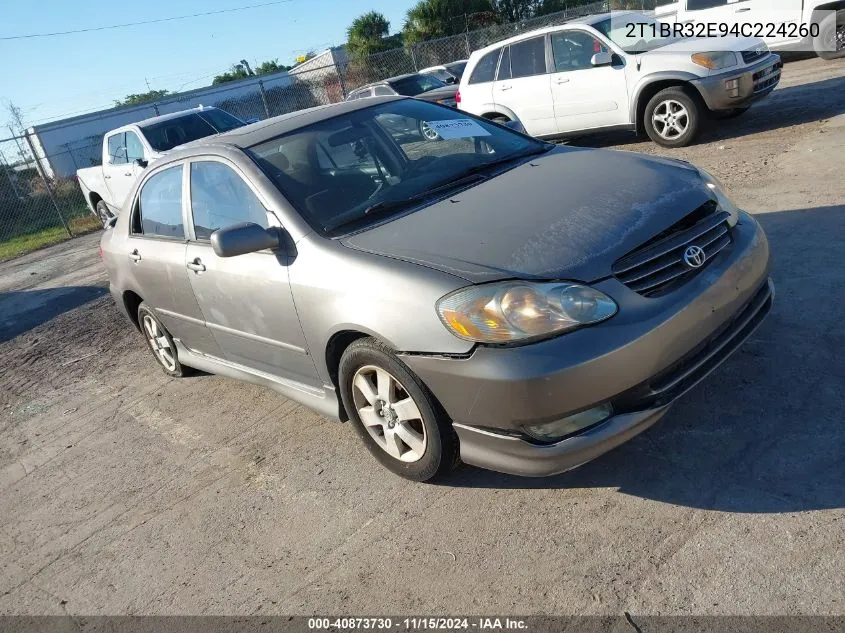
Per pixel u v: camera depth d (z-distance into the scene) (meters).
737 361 3.36
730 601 2.16
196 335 4.35
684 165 3.46
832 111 8.07
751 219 3.25
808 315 3.62
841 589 2.10
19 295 9.48
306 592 2.69
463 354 2.57
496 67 9.64
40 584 3.17
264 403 4.39
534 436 2.58
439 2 31.17
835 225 4.70
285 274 3.25
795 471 2.61
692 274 2.74
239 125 11.27
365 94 16.47
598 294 2.52
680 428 3.01
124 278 4.83
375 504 3.10
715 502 2.57
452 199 3.30
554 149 3.96
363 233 3.14
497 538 2.70
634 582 2.32
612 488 2.79
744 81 7.79
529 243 2.72
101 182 12.39
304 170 3.55
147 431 4.43
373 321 2.81
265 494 3.40
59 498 3.88
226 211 3.71
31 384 5.87
